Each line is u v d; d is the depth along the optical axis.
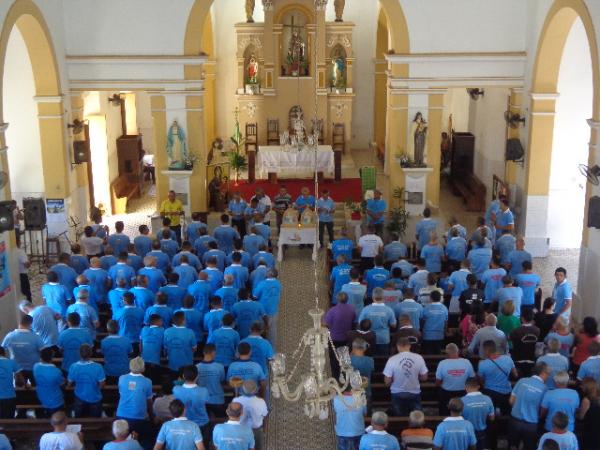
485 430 9.02
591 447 9.11
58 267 13.11
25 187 18.52
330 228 18.22
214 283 13.07
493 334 10.30
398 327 11.67
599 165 14.42
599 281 14.35
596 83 14.66
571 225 19.34
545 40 17.30
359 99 27.83
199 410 9.01
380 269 13.05
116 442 7.85
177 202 17.89
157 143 19.14
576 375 10.70
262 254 14.25
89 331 11.36
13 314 14.84
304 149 22.73
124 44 18.56
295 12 25.22
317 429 10.99
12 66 17.78
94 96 20.81
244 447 8.00
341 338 11.44
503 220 17.39
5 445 8.20
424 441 8.17
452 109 26.28
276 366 6.91
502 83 18.77
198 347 11.80
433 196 19.42
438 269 14.74
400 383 9.62
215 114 27.12
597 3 14.45
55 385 9.90
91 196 20.58
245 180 23.42
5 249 14.42
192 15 18.41
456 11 18.34
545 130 18.22
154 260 13.02
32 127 18.20
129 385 9.16
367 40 27.23
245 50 25.80
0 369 9.95
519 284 12.97
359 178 23.62
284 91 25.59
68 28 18.44
